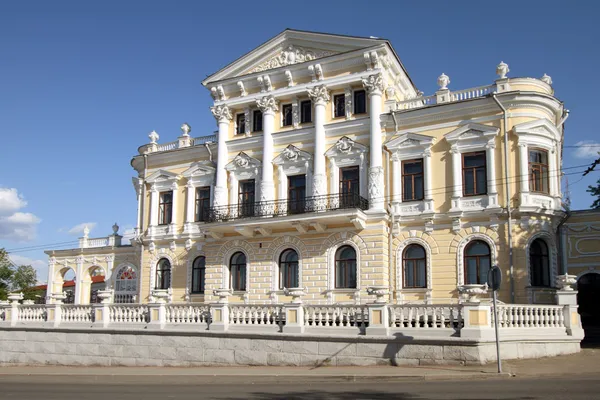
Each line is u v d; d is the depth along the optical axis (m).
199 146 36.72
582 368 18.08
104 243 43.91
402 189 30.52
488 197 28.27
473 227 28.41
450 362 19.27
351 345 21.12
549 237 27.83
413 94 37.25
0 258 56.91
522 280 27.06
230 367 22.94
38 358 28.23
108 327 26.77
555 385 14.35
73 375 22.55
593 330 28.27
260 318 23.83
